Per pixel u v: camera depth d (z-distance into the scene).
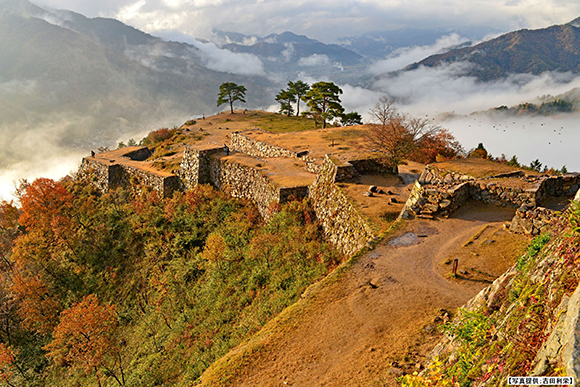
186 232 44.06
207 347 23.47
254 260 31.50
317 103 87.00
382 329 15.36
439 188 25.64
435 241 21.88
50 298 42.38
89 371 29.12
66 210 56.59
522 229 21.31
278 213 37.09
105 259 47.06
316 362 14.23
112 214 54.22
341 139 60.12
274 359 14.80
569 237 8.23
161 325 31.14
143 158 85.50
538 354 6.31
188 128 109.25
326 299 17.84
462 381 8.38
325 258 27.64
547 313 7.18
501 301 10.45
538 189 24.28
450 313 15.55
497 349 8.08
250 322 23.22
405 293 17.45
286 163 49.91
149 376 24.08
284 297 23.78
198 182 55.34
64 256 48.31
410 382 9.59
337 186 33.53
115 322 32.25
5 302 41.62
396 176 37.16
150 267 41.44
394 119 45.31
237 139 72.00
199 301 31.02
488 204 25.67
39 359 35.09
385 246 21.81
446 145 47.47
